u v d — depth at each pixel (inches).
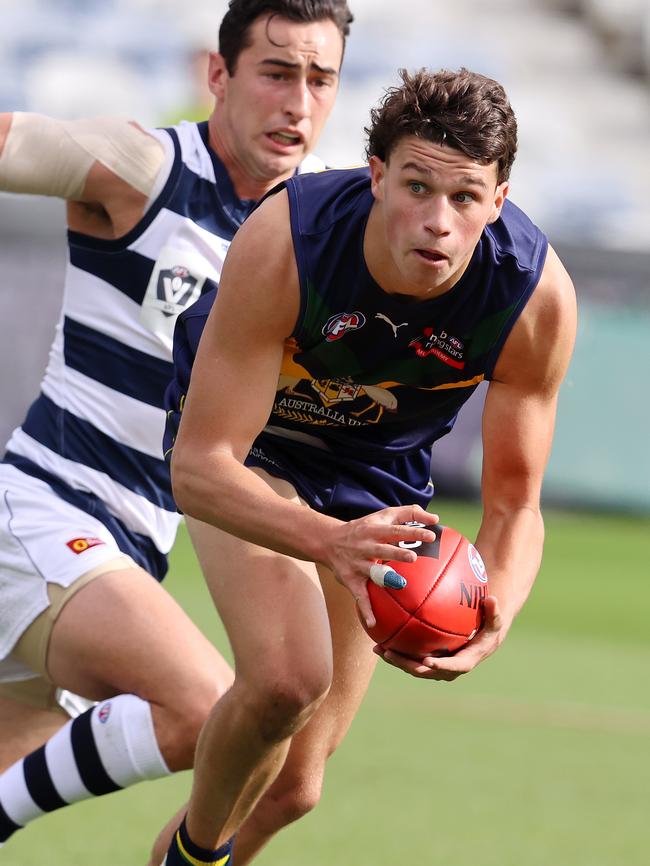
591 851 574.9
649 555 1728.6
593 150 3117.6
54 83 3051.2
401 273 368.8
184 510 396.8
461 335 398.9
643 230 2842.0
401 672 1036.5
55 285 1887.3
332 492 460.8
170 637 446.6
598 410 1974.7
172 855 418.3
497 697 940.6
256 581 401.1
